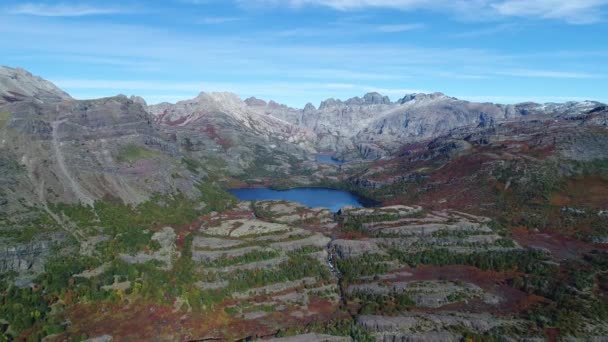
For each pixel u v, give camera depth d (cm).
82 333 19562
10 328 18962
